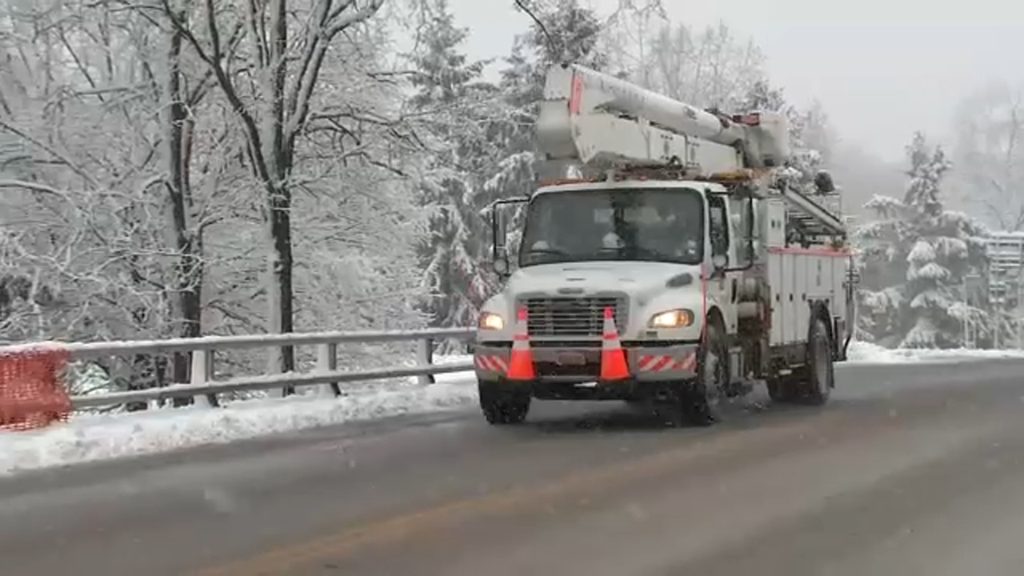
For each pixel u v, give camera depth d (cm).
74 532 838
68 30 2081
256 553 766
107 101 2092
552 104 1470
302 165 2208
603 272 1411
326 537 812
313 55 1975
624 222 1480
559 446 1273
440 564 735
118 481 1057
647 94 1608
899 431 1387
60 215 2092
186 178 2127
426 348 1895
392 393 1723
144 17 1989
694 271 1422
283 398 1638
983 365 2881
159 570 724
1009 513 892
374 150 2186
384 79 2183
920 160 6316
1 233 1995
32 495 989
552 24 2152
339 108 2152
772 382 1778
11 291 2053
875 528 838
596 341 1364
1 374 1273
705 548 777
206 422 1381
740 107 4447
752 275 1591
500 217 1549
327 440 1338
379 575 709
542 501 941
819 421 1505
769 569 724
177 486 1029
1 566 738
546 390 1396
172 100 2070
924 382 2238
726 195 1516
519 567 726
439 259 4309
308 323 2348
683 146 1653
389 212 2305
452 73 3950
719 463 1137
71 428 1289
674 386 1375
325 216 2273
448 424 1502
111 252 2045
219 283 2262
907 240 6256
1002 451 1214
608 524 852
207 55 1947
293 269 2302
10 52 2100
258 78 2000
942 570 724
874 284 6494
